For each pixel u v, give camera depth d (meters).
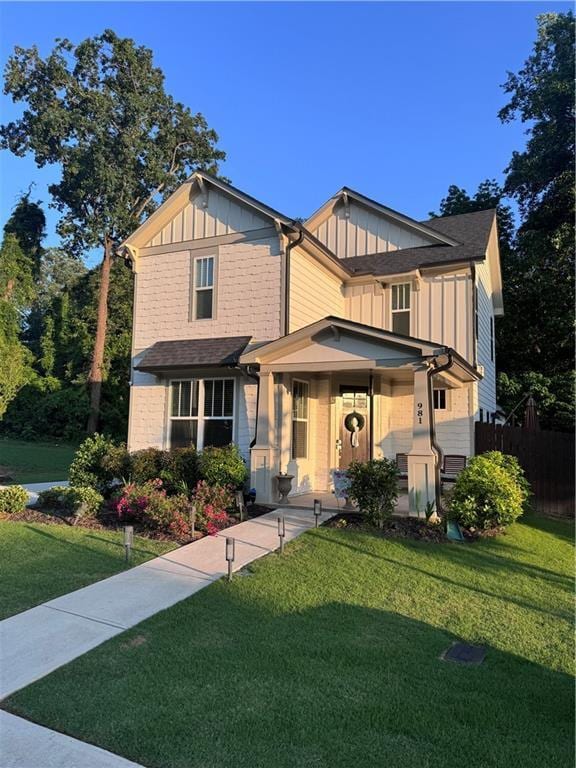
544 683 4.28
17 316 25.05
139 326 13.32
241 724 3.54
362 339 10.09
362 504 9.09
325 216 16.55
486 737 3.50
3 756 3.20
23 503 10.20
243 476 10.86
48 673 4.21
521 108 23.77
